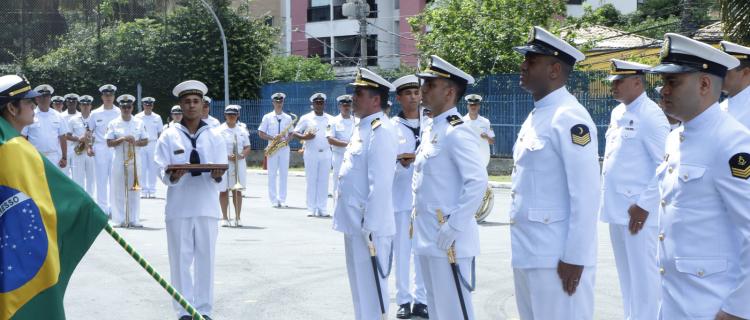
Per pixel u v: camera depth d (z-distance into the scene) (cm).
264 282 1078
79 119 1831
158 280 622
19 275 561
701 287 481
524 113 2611
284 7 5391
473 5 3294
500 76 2655
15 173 567
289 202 2133
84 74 3778
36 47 3788
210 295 896
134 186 1611
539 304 586
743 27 1672
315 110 1862
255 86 3866
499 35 3150
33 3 3759
